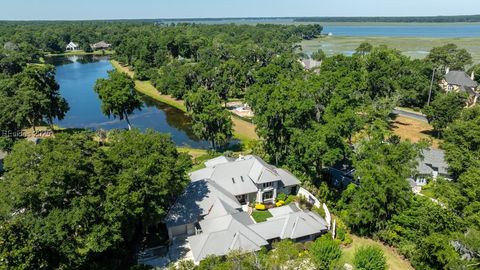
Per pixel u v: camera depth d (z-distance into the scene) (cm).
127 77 9431
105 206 3669
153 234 4831
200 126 7838
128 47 18675
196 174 5878
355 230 5194
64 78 16600
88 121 10550
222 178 5734
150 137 4609
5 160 3916
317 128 5972
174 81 13100
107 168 3891
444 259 3947
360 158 5734
